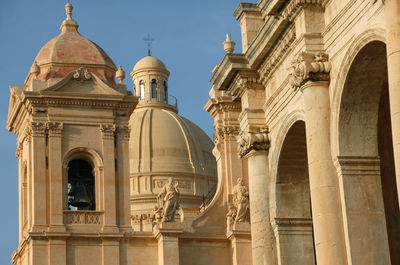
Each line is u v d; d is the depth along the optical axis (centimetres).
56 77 7238
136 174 9838
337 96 4122
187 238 6969
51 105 7100
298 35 4303
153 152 9981
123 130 7206
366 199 4088
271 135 4838
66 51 7344
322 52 4219
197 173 9962
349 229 4044
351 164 4106
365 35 3900
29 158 7075
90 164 7188
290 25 4434
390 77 3497
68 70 7294
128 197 7081
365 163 4119
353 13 4019
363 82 4078
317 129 4156
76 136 7112
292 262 4747
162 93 10831
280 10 4425
